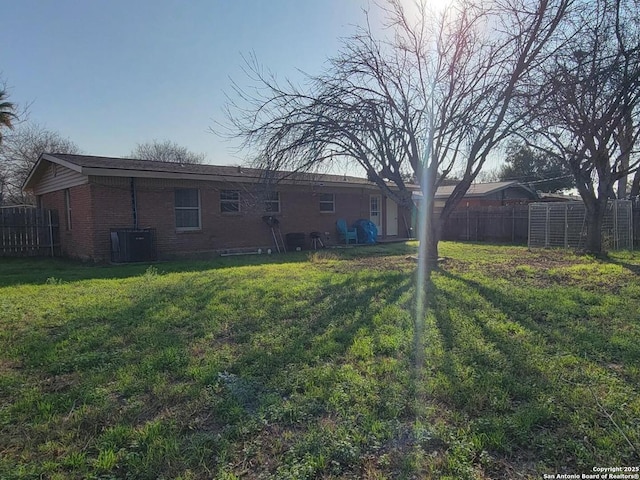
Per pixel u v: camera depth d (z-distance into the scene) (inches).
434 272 345.4
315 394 119.5
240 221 560.1
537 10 319.6
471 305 220.4
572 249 532.4
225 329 185.8
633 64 338.3
